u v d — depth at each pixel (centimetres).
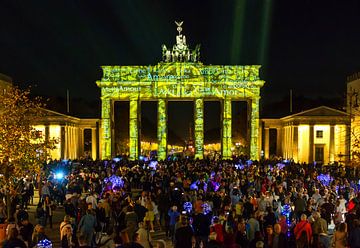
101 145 11350
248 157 10025
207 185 4341
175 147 19700
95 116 12425
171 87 10250
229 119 10288
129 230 2255
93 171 5956
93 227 2647
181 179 4634
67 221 2503
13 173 3712
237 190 3678
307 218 2742
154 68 10250
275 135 14500
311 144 10431
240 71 10238
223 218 2631
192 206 3441
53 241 3334
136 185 5441
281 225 2664
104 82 10250
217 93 10250
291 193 3656
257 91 10244
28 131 3981
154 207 3556
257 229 2542
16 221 2602
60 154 10444
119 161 8119
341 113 10369
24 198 4325
